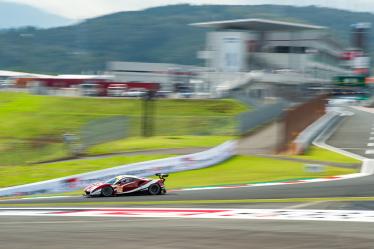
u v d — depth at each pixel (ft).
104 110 490.49
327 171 217.56
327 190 164.35
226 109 498.28
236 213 122.93
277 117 334.24
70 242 88.38
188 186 192.54
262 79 629.92
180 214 123.75
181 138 309.83
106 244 86.22
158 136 326.24
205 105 506.89
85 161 242.78
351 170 221.66
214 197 157.38
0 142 345.72
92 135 273.33
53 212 135.33
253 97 547.90
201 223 108.58
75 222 114.32
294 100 445.37
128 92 611.06
